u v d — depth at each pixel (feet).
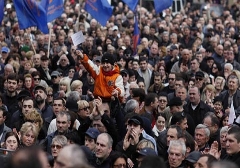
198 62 135.64
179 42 187.73
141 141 78.89
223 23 249.34
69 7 246.47
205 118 89.61
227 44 166.50
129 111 95.45
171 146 71.92
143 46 164.76
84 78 126.62
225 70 134.92
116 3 271.69
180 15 239.71
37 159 43.14
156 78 125.29
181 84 116.06
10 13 224.94
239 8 282.77
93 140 80.43
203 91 115.34
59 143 74.79
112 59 97.45
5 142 82.64
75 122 89.61
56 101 98.78
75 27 190.29
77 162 45.83
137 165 76.89
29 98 97.09
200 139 83.71
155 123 99.86
